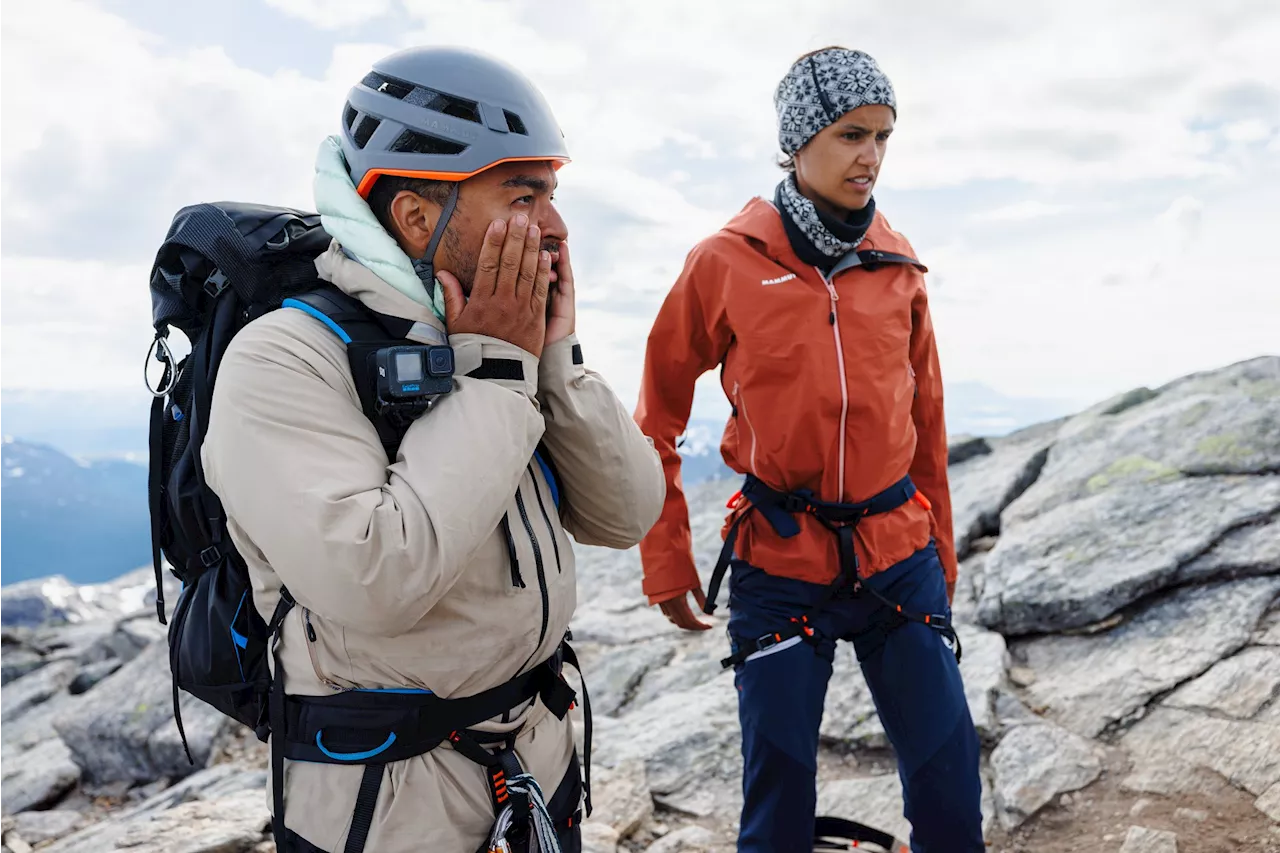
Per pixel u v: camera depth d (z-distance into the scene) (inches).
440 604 47.9
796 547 89.1
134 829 127.3
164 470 54.9
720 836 126.6
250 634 51.6
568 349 55.4
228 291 52.0
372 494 43.9
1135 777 119.8
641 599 234.4
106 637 285.0
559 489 59.1
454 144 47.8
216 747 194.9
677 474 99.3
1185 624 146.3
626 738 155.6
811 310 88.7
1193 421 195.9
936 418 100.2
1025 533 179.2
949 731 86.3
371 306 48.8
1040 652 154.6
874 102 86.2
